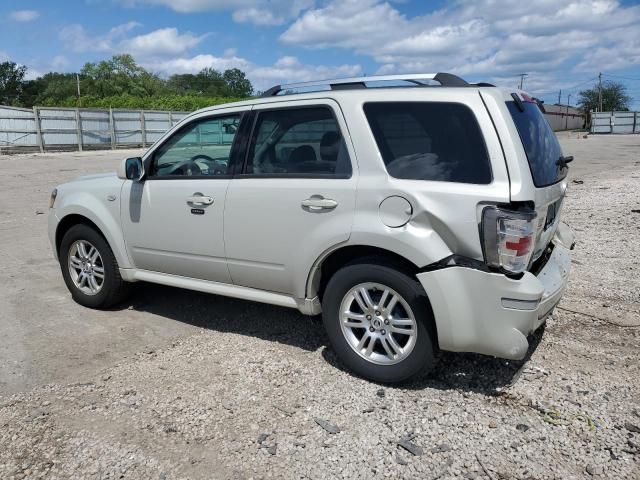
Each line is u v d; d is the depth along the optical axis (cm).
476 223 324
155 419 335
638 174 1544
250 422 330
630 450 296
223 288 442
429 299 338
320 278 398
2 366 408
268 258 405
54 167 2000
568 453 296
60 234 549
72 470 289
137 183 477
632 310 492
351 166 367
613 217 903
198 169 449
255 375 388
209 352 428
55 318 505
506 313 325
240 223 413
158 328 479
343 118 373
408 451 301
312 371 393
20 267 682
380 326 366
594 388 360
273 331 467
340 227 364
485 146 330
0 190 1373
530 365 394
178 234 452
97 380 385
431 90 352
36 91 10194
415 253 337
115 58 8475
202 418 335
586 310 495
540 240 364
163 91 8625
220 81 9931
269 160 407
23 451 304
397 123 357
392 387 369
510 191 321
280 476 282
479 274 326
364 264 361
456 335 336
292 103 399
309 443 309
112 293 510
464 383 371
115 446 308
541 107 422
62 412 343
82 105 5172
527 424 323
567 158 438
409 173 347
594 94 8100
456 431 318
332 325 384
